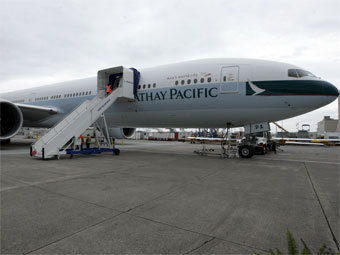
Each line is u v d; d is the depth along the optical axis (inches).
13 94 717.9
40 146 365.1
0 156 400.2
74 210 131.2
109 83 481.7
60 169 271.0
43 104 615.8
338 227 109.8
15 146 665.0
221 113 393.1
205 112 402.6
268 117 374.9
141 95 448.5
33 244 91.0
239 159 408.2
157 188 184.1
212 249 88.1
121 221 115.6
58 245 90.4
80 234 100.4
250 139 426.9
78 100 543.5
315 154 557.6
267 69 362.9
